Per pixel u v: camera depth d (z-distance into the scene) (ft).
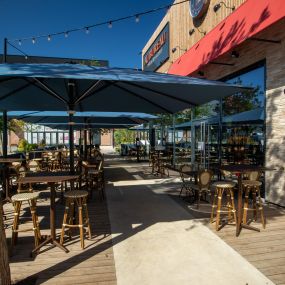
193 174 22.88
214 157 33.53
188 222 18.38
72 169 16.96
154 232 16.55
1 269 9.45
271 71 22.70
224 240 15.24
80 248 14.32
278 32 21.66
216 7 31.27
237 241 15.10
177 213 20.53
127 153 79.71
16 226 14.47
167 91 18.47
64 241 15.21
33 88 19.13
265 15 19.83
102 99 22.00
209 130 35.01
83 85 18.56
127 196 26.40
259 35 23.66
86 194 14.90
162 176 38.86
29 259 13.12
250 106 26.45
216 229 16.76
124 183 33.50
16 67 13.82
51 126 50.96
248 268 12.13
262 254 13.50
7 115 31.09
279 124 21.94
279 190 22.17
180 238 15.56
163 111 25.43
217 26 29.58
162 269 12.11
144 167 50.16
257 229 16.57
